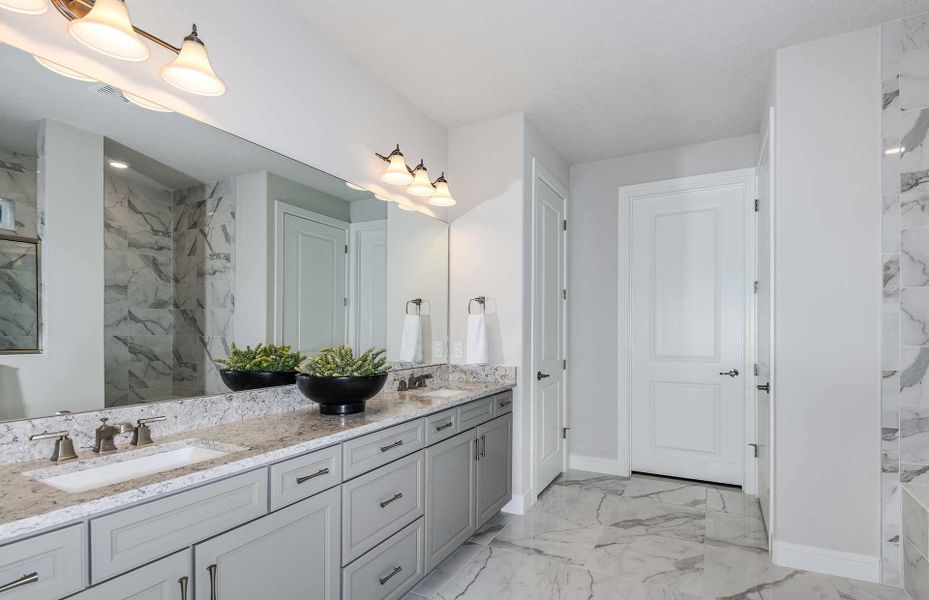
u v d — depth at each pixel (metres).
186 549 1.21
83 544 1.01
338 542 1.67
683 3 2.01
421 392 2.67
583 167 3.99
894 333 2.18
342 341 2.39
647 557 2.43
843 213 2.26
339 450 1.68
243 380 1.91
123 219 1.53
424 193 2.75
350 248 2.45
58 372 1.38
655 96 2.84
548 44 2.32
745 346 3.43
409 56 2.43
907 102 2.18
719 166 3.53
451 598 2.07
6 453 1.26
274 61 2.03
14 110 1.30
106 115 1.49
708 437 3.56
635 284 3.82
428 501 2.16
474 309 3.17
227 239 1.86
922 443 2.13
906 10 2.09
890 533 2.17
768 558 2.42
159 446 1.49
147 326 1.60
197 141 1.74
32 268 1.33
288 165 2.10
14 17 1.29
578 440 3.93
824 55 2.29
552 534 2.70
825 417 2.28
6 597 0.90
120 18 1.24
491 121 3.15
